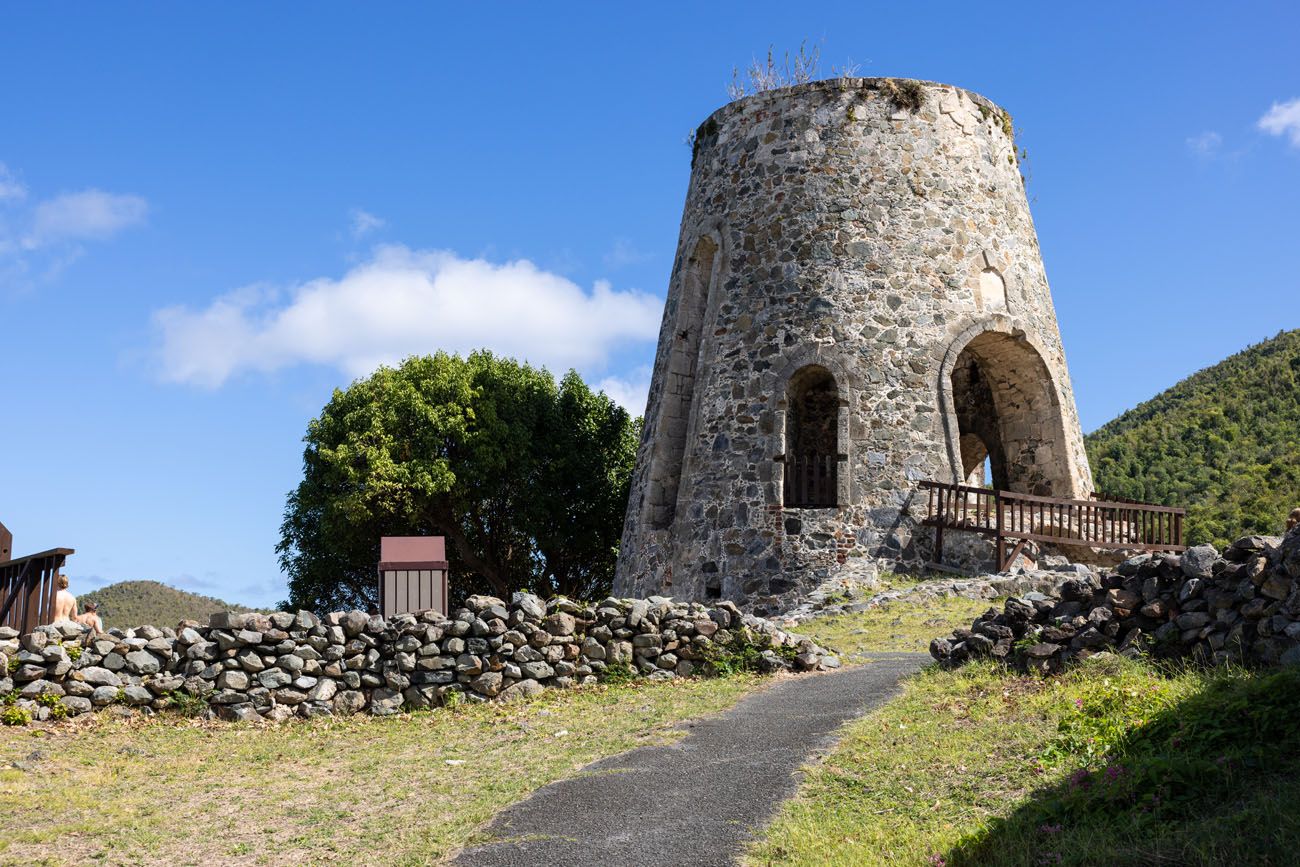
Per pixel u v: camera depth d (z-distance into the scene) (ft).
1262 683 28.94
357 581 104.37
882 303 83.30
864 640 58.95
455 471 98.37
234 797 33.60
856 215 84.84
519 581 104.99
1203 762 25.94
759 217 86.79
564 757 36.24
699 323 91.76
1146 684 34.40
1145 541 78.13
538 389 107.86
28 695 41.06
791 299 83.92
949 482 81.35
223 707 42.96
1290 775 25.17
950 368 83.10
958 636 44.57
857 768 32.37
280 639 44.27
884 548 78.74
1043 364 86.84
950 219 86.07
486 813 30.83
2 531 50.96
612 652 47.55
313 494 99.40
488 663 45.65
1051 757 30.35
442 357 104.42
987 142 90.02
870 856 25.86
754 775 32.60
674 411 89.92
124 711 42.14
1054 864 23.68
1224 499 113.39
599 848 27.78
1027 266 89.61
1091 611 39.70
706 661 48.60
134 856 28.55
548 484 105.81
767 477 81.20
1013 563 78.64
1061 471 85.51
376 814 31.63
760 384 83.35
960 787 29.81
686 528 83.92
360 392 101.14
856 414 81.20
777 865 26.05
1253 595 35.35
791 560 79.15
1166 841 23.29
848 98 87.15
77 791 33.47
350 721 43.14
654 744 36.91
